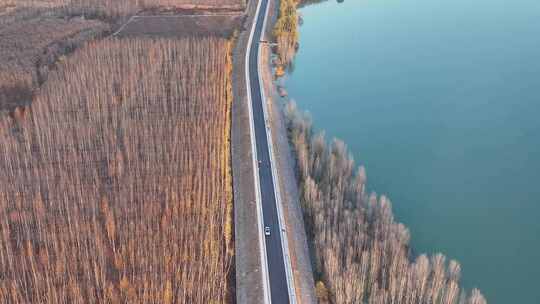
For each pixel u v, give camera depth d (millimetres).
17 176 197125
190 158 198875
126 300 145875
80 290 148250
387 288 157000
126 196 185750
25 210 179500
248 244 173500
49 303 143125
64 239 167250
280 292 154625
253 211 188000
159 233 169625
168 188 190750
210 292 151375
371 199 186500
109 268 159125
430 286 155125
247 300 153250
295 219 186250
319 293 156875
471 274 170500
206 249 162875
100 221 176625
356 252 166250
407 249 175125
